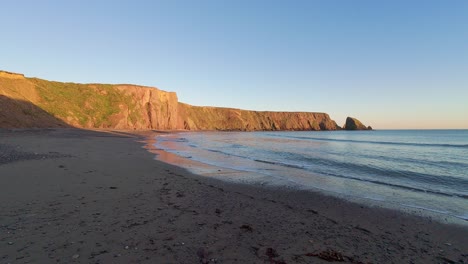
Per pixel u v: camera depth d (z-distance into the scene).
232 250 4.72
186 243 4.86
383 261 4.77
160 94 120.94
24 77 69.31
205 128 157.88
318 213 7.69
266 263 4.30
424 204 9.09
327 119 195.75
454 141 50.00
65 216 5.88
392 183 12.71
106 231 5.16
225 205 7.80
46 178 9.70
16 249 4.19
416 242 5.85
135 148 26.75
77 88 88.88
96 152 20.20
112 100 94.19
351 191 10.87
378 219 7.43
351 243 5.53
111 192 8.30
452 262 4.91
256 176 13.58
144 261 4.05
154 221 5.93
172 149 28.48
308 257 4.65
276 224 6.39
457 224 7.14
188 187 10.00
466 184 12.76
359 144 42.31
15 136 32.16
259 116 191.25
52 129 48.12
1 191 7.70
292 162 20.05
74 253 4.17
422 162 20.62
